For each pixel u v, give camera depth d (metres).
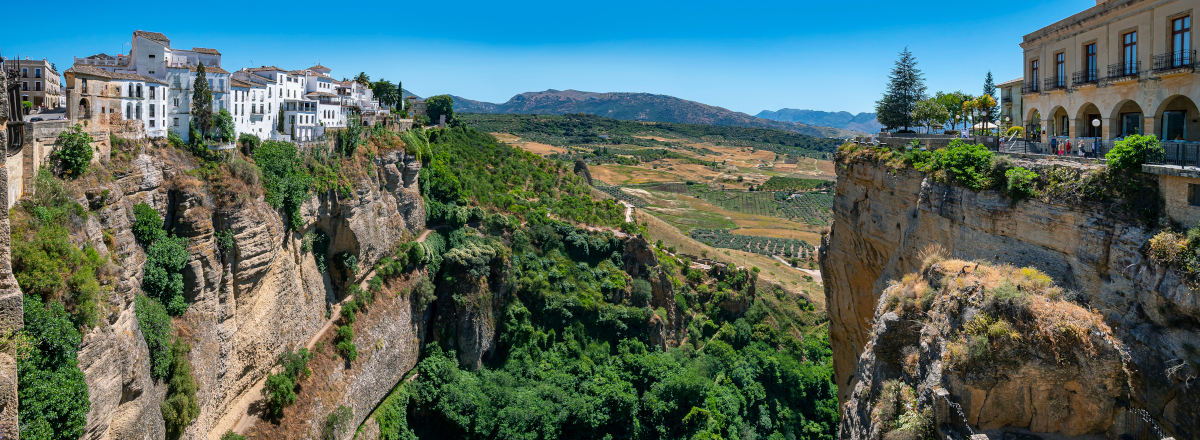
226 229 47.16
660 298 96.50
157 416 36.06
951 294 24.56
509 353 80.88
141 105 51.72
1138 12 29.66
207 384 44.16
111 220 37.09
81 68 44.28
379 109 117.00
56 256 29.72
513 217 99.31
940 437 22.00
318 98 88.81
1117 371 20.86
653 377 78.88
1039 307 21.98
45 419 26.66
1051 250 25.12
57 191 33.06
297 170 59.78
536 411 69.56
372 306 69.25
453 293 79.06
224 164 49.50
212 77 64.38
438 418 69.19
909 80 51.09
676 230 128.50
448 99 138.25
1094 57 33.47
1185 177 20.70
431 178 93.75
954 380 22.20
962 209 29.12
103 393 30.53
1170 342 20.28
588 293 89.81
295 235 59.00
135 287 38.53
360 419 62.00
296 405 54.44
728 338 95.56
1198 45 26.39
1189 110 28.75
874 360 28.34
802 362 92.69
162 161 44.75
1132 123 31.50
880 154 37.69
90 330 30.11
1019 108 53.38
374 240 71.00
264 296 52.72
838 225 43.47
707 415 73.94
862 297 41.47
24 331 26.78
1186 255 19.94
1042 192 25.47
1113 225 22.86
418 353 74.94
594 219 107.31
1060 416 21.39
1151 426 20.02
